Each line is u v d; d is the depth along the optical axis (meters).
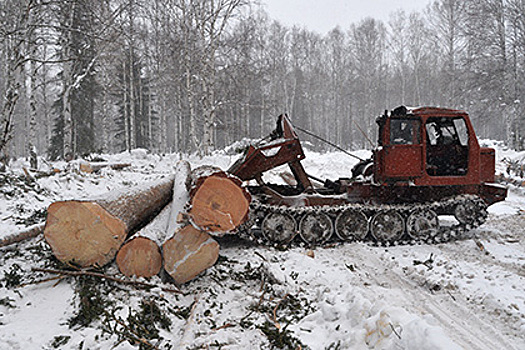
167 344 3.17
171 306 3.86
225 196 4.31
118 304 3.70
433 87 38.47
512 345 3.38
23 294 3.91
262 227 6.69
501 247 6.57
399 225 6.88
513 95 26.45
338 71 39.78
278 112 34.09
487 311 4.05
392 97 41.41
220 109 24.72
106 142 22.52
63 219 3.99
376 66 40.28
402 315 3.20
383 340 3.04
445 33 32.31
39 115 39.91
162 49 21.70
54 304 3.76
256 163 6.86
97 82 24.34
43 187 8.72
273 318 3.74
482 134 46.59
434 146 8.12
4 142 9.77
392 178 6.82
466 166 7.46
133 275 4.17
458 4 31.33
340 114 40.38
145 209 5.36
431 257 5.74
